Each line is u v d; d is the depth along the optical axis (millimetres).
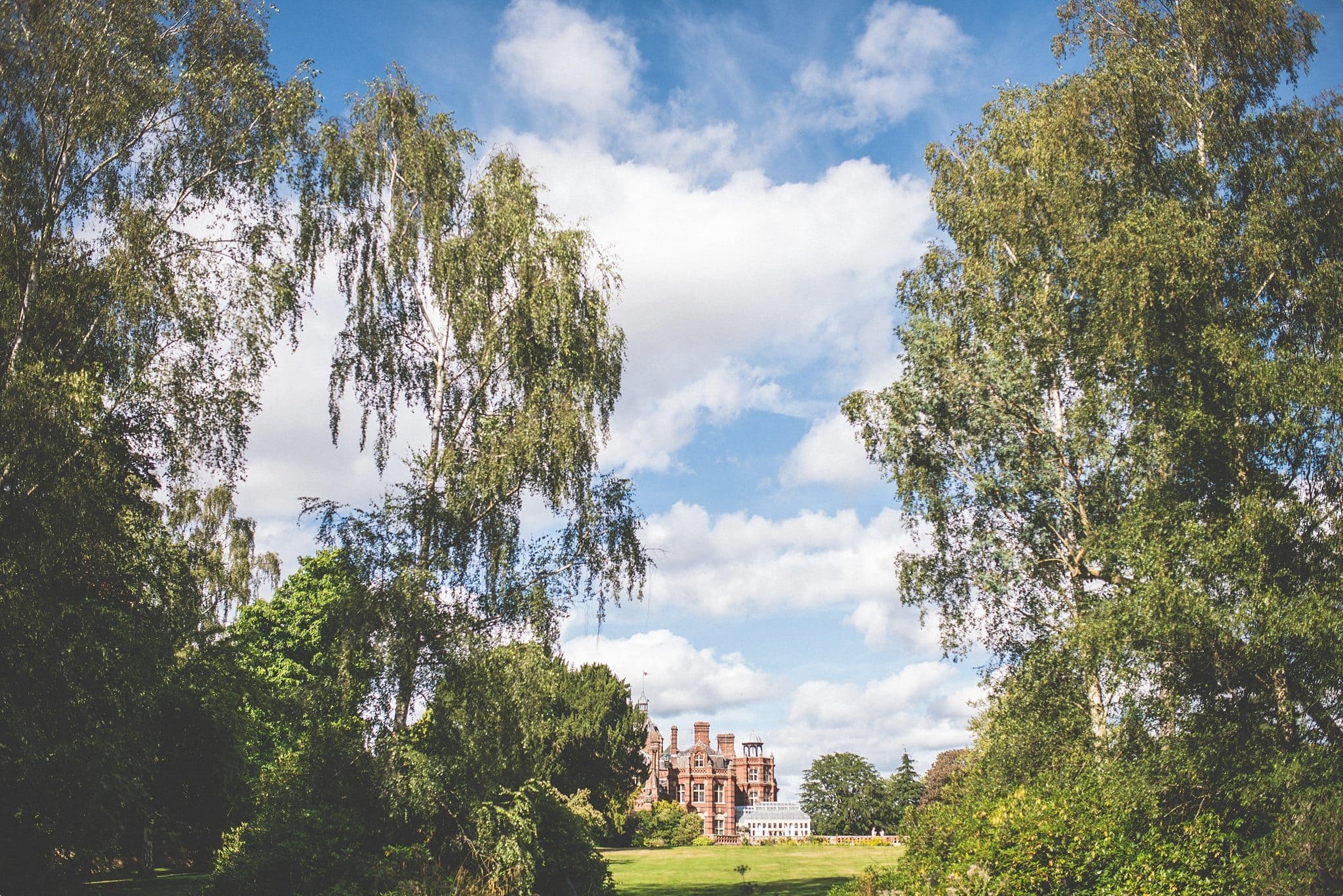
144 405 17188
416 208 21406
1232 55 18781
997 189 21344
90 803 15664
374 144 21469
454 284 20203
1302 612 12961
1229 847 13469
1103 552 17156
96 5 17562
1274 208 17016
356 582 17875
